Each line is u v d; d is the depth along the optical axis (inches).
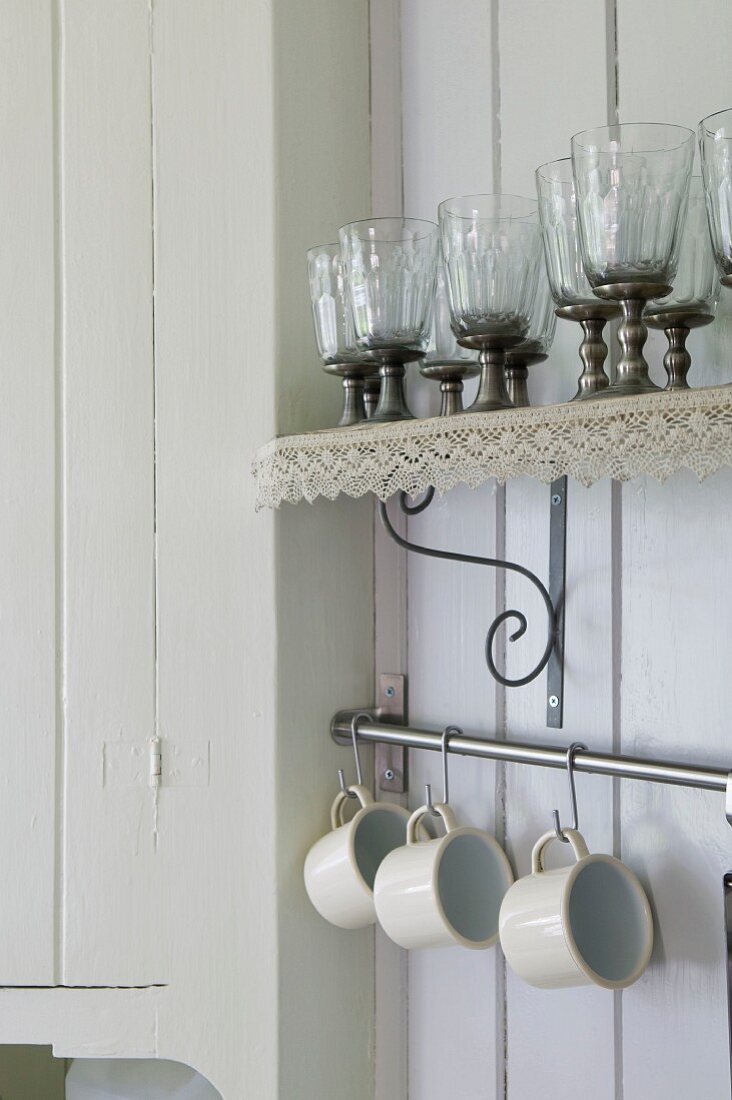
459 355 38.8
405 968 44.8
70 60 44.0
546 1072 38.7
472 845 40.3
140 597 43.5
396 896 39.2
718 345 33.4
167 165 43.7
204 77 43.6
